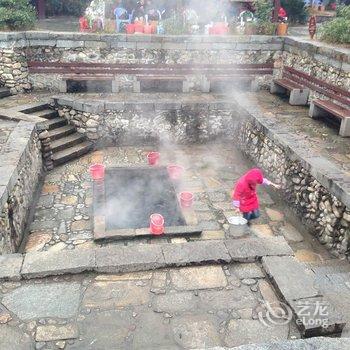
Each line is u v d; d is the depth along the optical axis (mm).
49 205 8117
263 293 4496
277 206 8430
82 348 3762
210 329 4020
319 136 8930
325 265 6199
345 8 12039
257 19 13602
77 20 16672
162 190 8680
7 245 5996
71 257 4832
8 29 11617
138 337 3904
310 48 11156
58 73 11891
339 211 6512
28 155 8062
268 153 9297
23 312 4145
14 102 10938
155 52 12281
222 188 9102
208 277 4719
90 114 10633
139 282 4621
